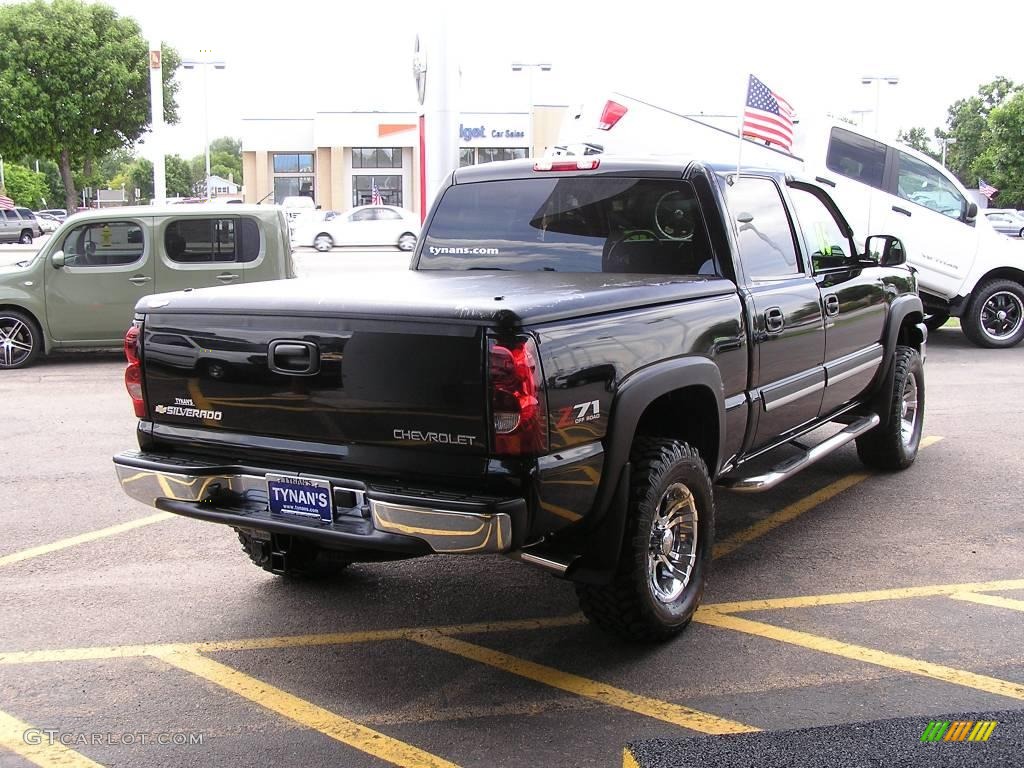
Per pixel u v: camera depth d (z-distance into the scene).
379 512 3.39
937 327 13.95
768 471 4.96
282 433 3.71
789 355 5.01
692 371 4.04
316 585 4.89
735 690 3.75
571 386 3.42
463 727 3.50
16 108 37.66
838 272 5.70
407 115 51.78
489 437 3.29
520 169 5.07
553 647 4.16
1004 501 6.16
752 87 6.09
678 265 4.68
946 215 12.59
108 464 7.17
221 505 3.84
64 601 4.68
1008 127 53.84
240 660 4.06
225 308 3.76
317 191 52.84
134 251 11.37
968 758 3.03
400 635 4.30
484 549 3.25
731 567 5.08
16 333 11.38
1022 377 10.62
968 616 4.42
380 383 3.44
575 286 3.95
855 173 12.38
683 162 4.68
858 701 3.64
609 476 3.65
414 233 34.91
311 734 3.47
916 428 6.98
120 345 11.61
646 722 3.52
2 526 5.78
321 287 3.99
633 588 3.85
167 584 4.89
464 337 3.29
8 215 47.66
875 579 4.89
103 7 39.16
